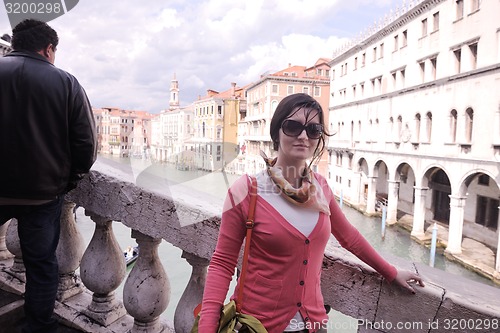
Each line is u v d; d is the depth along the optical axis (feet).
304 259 4.18
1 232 9.68
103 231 7.34
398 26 79.15
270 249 4.14
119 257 7.53
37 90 5.48
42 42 5.64
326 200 4.38
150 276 6.70
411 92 77.46
